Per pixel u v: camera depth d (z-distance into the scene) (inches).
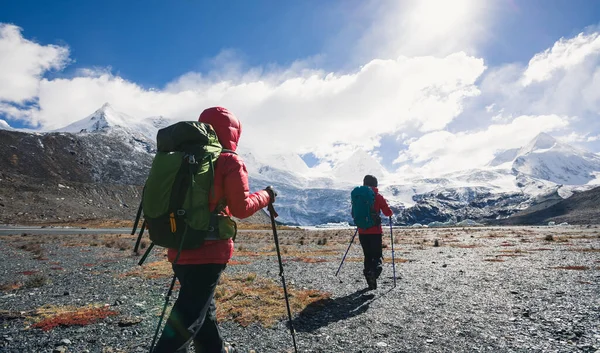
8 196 4411.9
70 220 3750.0
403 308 290.2
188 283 125.7
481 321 250.4
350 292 351.6
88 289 380.8
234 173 126.6
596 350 192.5
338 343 215.2
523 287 354.0
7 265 599.5
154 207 118.8
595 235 1294.3
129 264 597.0
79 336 230.5
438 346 206.7
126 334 235.1
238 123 146.0
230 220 132.0
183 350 120.1
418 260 606.9
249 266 545.0
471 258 622.5
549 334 219.6
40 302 320.8
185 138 124.6
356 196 352.5
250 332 236.1
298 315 270.2
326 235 1733.5
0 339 224.4
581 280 380.2
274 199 150.1
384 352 200.2
